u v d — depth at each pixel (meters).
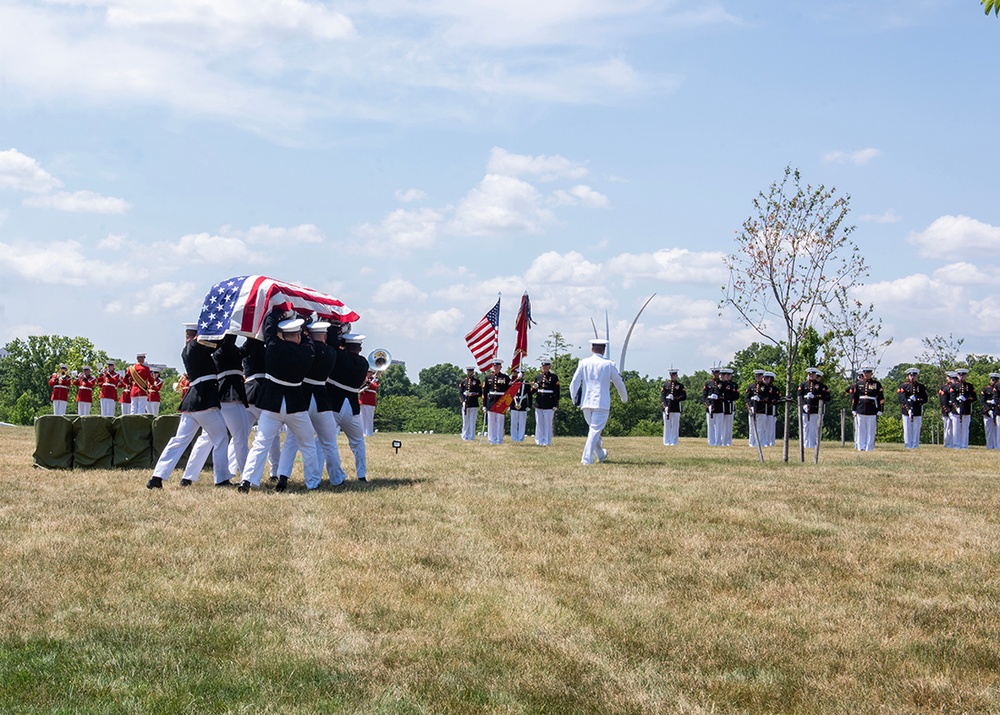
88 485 14.56
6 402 91.62
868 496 14.41
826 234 22.77
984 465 21.31
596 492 14.35
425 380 122.44
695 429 92.50
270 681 6.20
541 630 7.30
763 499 13.86
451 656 6.73
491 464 19.42
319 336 14.77
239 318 14.05
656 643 7.07
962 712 5.89
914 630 7.49
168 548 9.73
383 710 5.78
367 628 7.32
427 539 10.42
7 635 6.94
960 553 10.11
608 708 5.89
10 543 9.91
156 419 17.50
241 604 7.79
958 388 33.56
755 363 75.50
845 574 9.21
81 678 6.15
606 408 20.08
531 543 10.32
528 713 5.81
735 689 6.22
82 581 8.39
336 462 15.21
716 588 8.66
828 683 6.36
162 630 7.12
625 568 9.28
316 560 9.32
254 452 14.33
